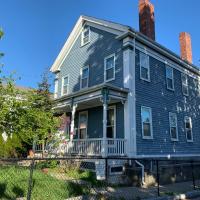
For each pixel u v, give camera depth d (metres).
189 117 19.89
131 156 14.05
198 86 22.16
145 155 14.94
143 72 16.45
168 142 17.08
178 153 17.69
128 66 15.41
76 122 18.69
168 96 18.14
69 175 11.89
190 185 13.28
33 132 10.69
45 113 11.34
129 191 10.52
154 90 16.97
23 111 10.38
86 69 19.27
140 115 15.41
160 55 18.31
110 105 16.09
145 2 19.50
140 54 16.53
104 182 11.25
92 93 14.64
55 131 12.95
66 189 8.73
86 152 14.59
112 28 17.31
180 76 20.08
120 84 15.73
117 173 12.74
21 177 8.96
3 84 10.79
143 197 9.34
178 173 15.29
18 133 10.58
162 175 14.16
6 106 9.88
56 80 22.53
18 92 10.88
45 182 8.91
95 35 19.08
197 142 20.09
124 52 15.92
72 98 16.19
